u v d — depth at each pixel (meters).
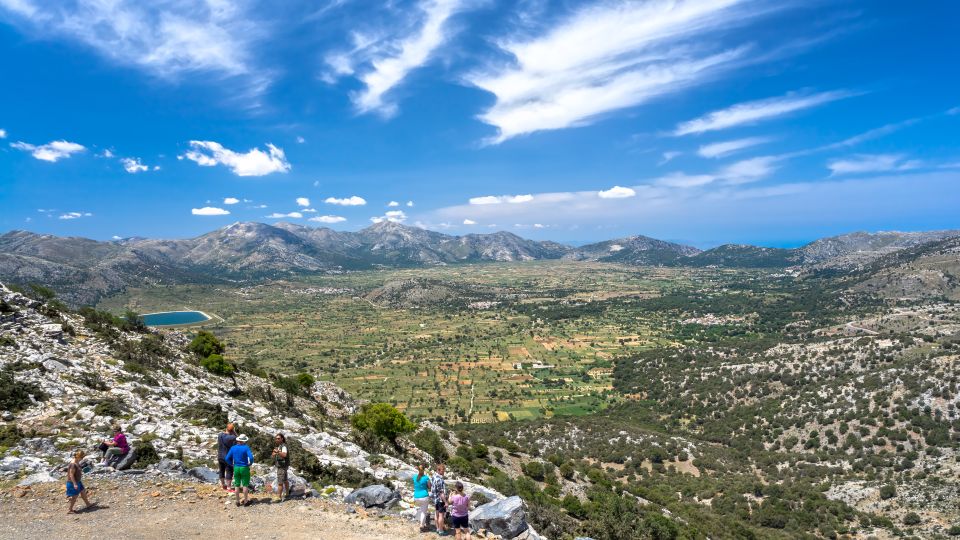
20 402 28.16
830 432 122.69
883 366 149.62
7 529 16.91
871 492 91.75
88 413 29.14
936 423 110.19
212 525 19.31
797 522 83.06
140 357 45.69
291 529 19.88
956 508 79.19
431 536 21.36
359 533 20.45
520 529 23.36
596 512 52.38
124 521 18.64
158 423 31.03
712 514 80.62
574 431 128.88
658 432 137.25
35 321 43.31
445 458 63.44
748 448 128.50
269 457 29.88
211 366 58.22
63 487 20.92
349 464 35.41
